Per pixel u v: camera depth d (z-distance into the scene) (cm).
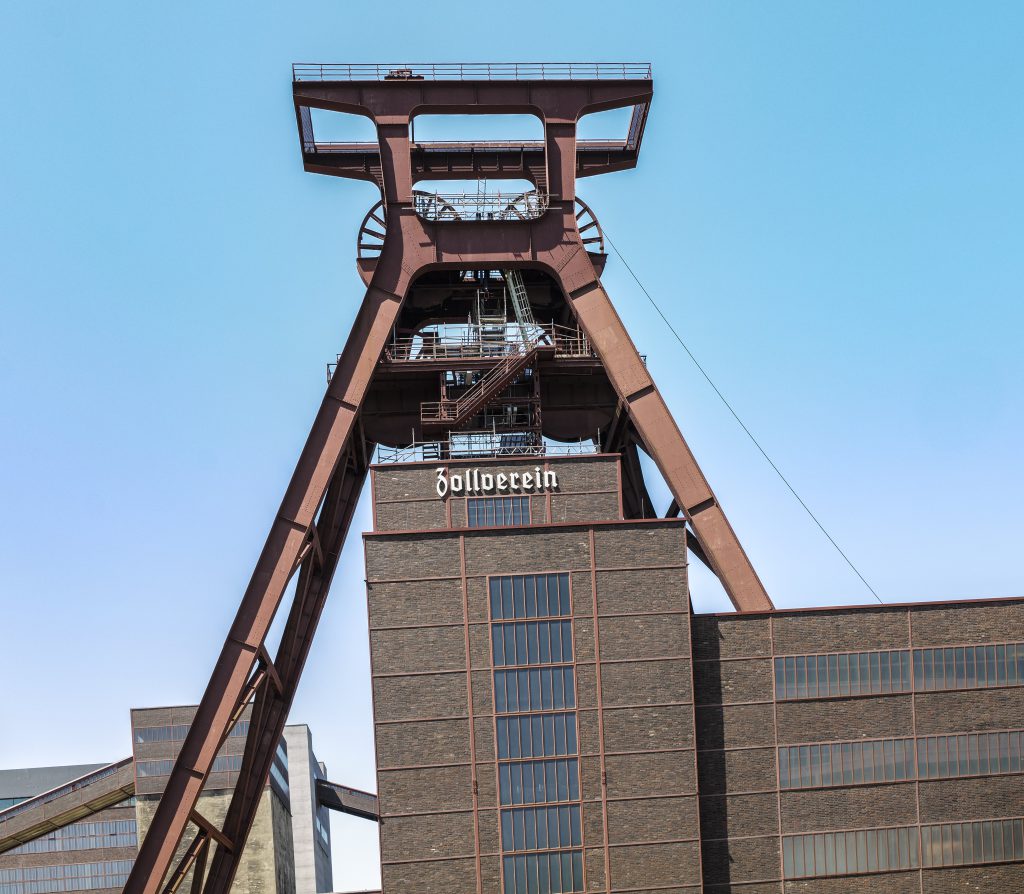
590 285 4656
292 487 4406
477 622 4156
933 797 4262
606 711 4141
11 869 9488
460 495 4366
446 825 4031
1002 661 4356
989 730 4312
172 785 4216
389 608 4150
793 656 4297
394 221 4616
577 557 4228
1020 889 4241
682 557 4250
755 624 4309
